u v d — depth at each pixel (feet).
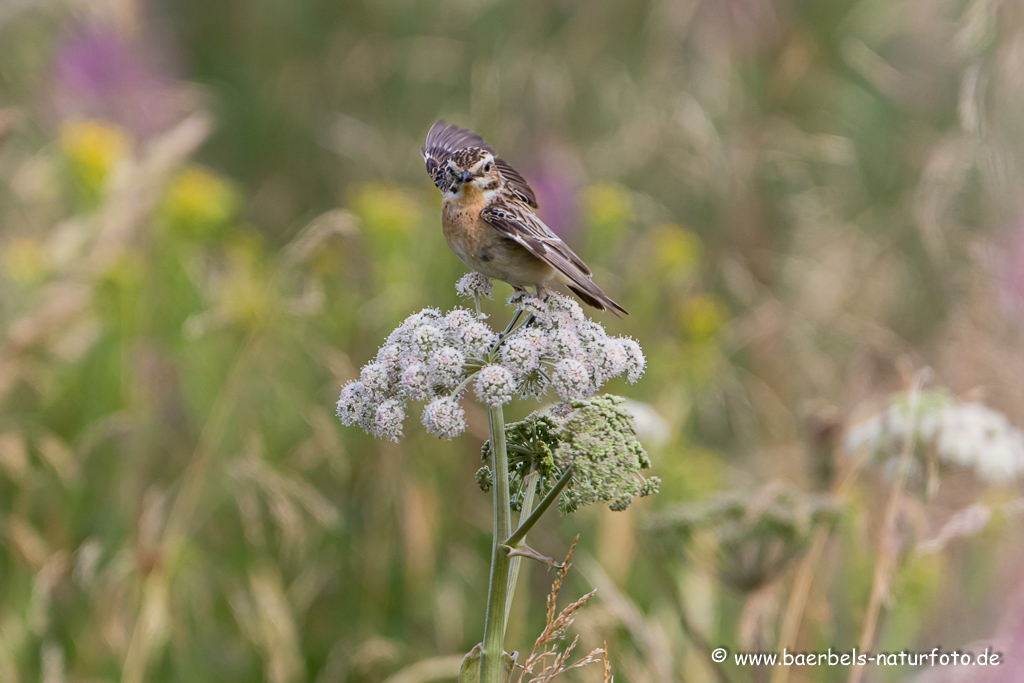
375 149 51.60
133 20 51.13
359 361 38.09
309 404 36.11
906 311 44.09
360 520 35.68
